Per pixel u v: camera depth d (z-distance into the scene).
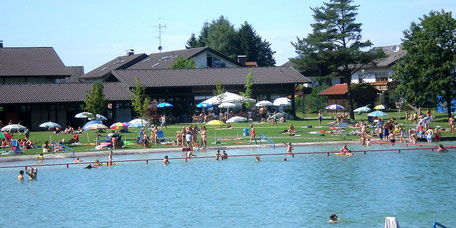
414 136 61.47
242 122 85.38
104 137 68.12
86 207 36.88
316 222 32.03
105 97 82.88
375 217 32.66
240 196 38.66
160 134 62.91
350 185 40.97
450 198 36.41
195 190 40.78
